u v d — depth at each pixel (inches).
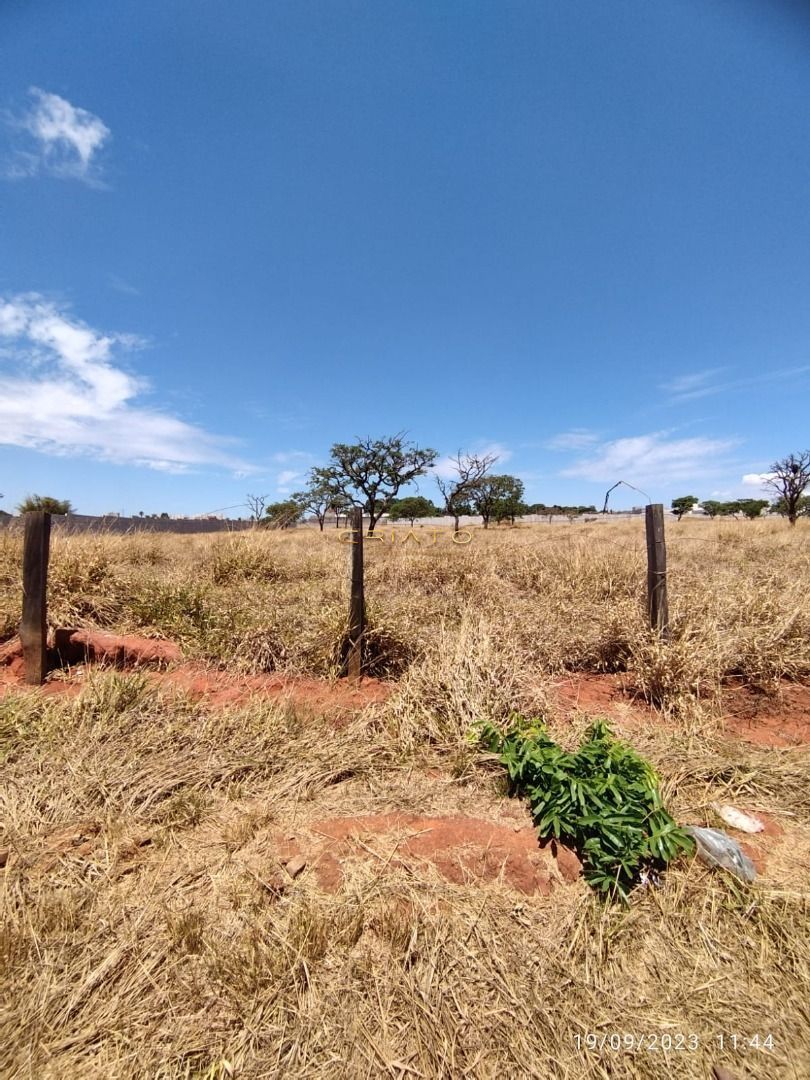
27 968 58.4
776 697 137.7
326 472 1339.8
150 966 58.7
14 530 260.8
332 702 133.6
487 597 220.7
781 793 95.8
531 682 127.6
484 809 89.9
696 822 87.7
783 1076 50.0
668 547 397.1
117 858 76.5
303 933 63.0
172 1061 49.6
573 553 279.9
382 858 77.3
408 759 106.7
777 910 67.9
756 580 203.6
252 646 158.9
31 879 72.2
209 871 74.4
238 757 103.8
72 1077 48.4
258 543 298.5
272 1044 51.3
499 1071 49.9
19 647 152.9
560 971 60.1
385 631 157.2
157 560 327.3
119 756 102.1
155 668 149.0
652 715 131.4
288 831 84.0
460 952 62.2
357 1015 54.2
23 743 104.4
